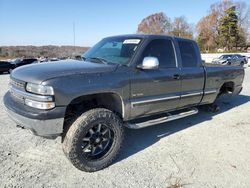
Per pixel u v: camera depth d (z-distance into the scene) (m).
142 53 4.00
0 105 6.57
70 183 3.12
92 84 3.31
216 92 5.68
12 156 3.72
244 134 4.96
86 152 3.37
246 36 68.25
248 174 3.45
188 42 4.97
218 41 68.94
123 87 3.65
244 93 9.80
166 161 3.75
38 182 3.11
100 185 3.10
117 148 3.59
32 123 3.03
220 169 3.56
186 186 3.13
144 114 4.17
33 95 3.05
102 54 4.30
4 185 3.01
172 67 4.50
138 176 3.32
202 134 4.90
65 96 3.08
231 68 6.11
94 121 3.31
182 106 4.90
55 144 4.17
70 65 3.62
